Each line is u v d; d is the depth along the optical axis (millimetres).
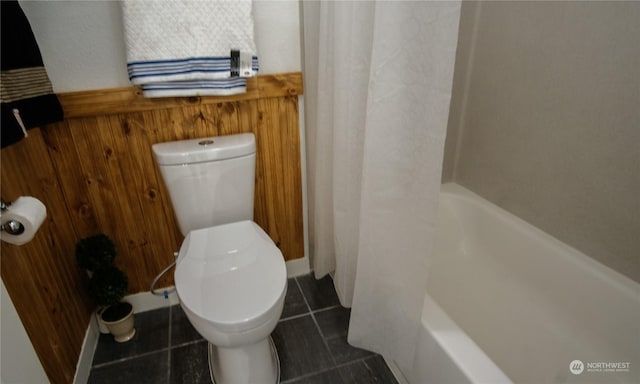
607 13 1114
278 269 1137
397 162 958
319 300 1658
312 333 1469
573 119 1277
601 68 1158
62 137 1258
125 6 1094
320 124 1328
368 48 1023
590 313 1239
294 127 1551
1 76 883
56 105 1142
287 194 1672
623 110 1113
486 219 1675
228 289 1052
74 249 1367
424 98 851
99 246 1307
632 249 1151
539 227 1487
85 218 1391
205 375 1307
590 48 1183
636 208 1123
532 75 1411
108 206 1407
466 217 1775
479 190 1788
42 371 892
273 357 1318
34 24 1122
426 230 964
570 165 1314
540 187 1452
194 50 1177
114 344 1446
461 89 1762
